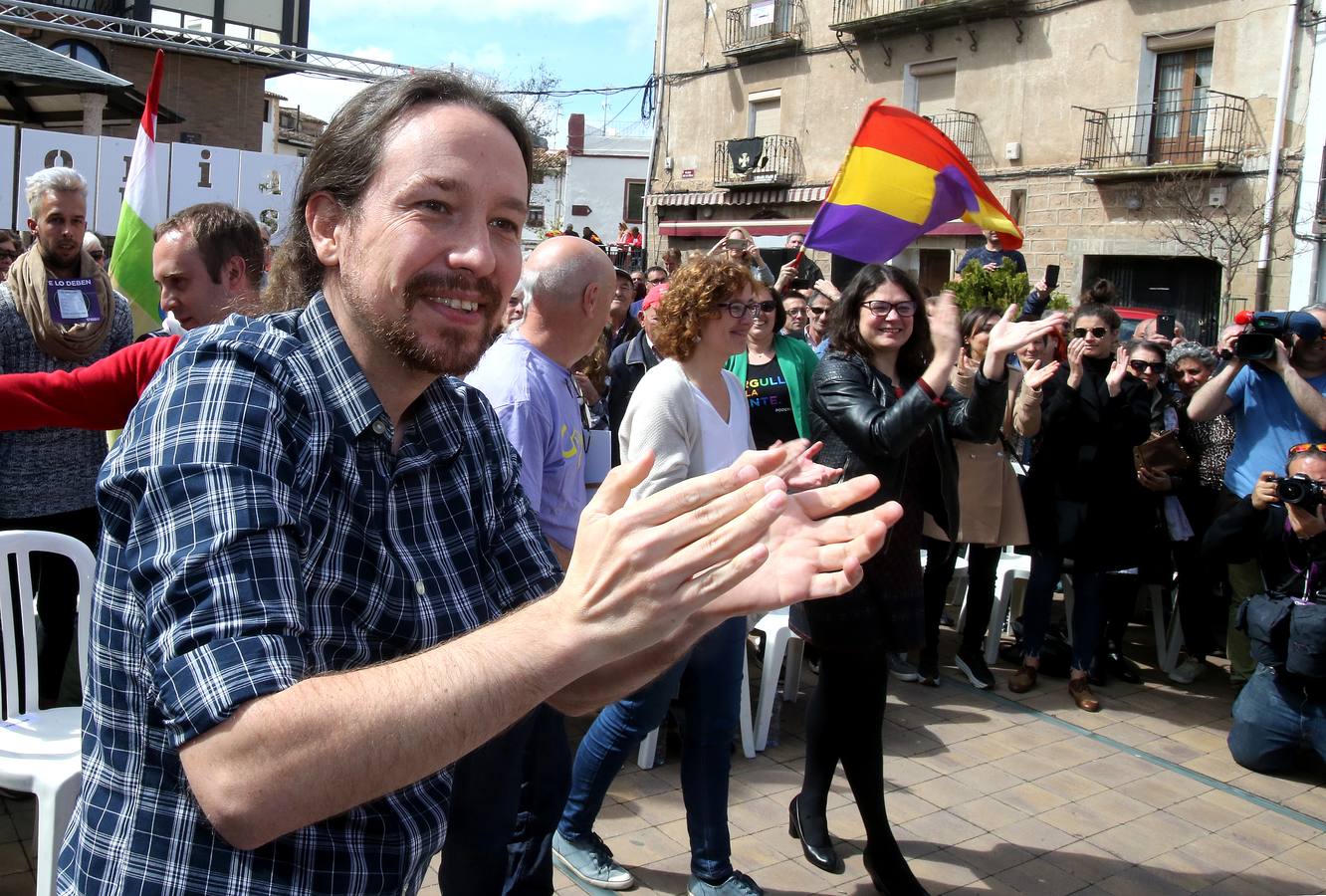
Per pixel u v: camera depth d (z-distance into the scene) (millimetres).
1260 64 14031
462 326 1201
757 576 1194
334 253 1238
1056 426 4832
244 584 987
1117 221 15695
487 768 2355
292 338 1191
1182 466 4785
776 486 964
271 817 917
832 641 2994
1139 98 15414
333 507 1160
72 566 3398
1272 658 4094
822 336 6398
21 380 2240
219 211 2840
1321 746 3994
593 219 33344
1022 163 16875
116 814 1119
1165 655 5375
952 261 17859
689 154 22953
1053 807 3797
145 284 3791
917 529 3156
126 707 1110
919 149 4824
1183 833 3656
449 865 2420
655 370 3006
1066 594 5652
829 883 3176
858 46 19312
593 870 3053
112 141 6477
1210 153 14539
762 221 20922
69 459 3359
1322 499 3924
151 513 1037
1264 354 4570
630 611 965
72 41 20641
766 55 21016
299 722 908
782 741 4250
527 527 1455
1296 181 13742
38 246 3334
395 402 1273
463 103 1221
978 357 4578
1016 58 16906
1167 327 6055
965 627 5137
